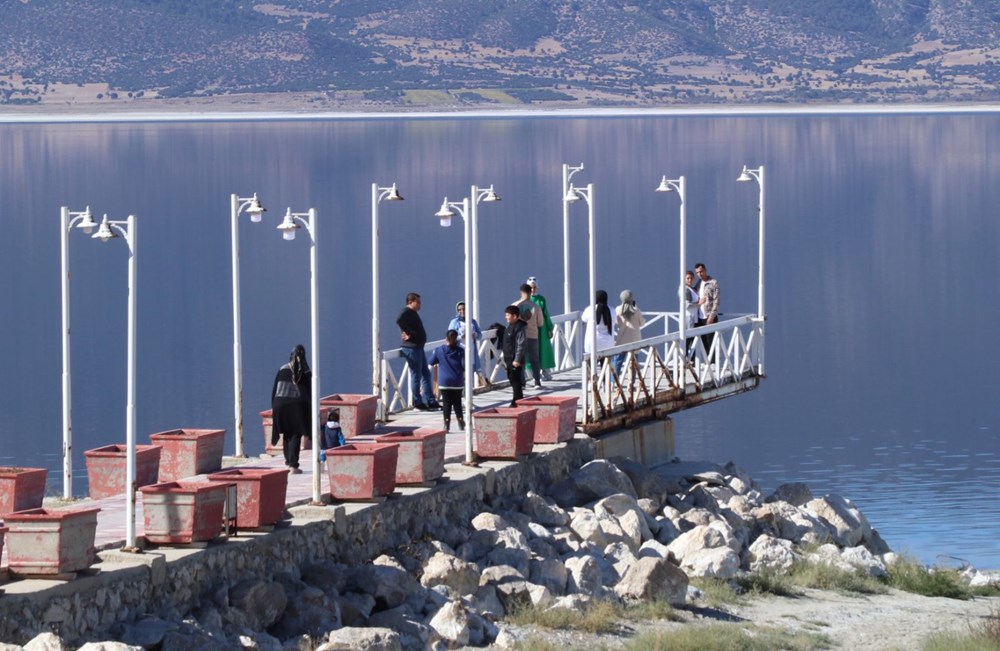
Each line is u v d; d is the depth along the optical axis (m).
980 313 141.88
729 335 93.25
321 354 120.06
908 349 123.44
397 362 96.06
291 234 37.28
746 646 35.03
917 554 61.81
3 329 136.12
